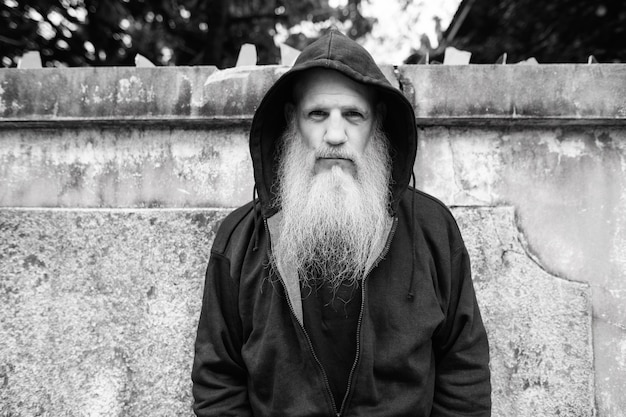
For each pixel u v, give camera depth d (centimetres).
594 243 205
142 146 213
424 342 160
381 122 179
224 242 181
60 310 208
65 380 206
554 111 199
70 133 215
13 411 206
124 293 208
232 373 170
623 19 485
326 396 158
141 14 680
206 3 733
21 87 207
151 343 206
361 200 163
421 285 164
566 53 526
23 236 210
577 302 202
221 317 171
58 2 573
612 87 198
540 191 207
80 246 209
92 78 207
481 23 650
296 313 160
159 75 206
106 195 213
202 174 212
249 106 202
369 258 162
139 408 204
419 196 182
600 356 202
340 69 157
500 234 205
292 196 168
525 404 200
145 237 209
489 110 199
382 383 161
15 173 215
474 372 164
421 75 201
